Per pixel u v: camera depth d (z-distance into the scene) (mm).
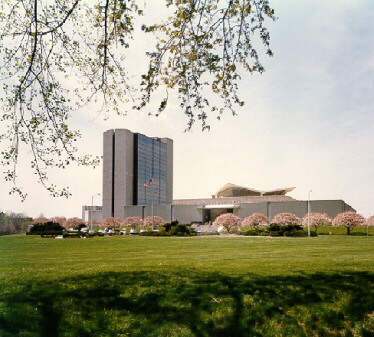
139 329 7098
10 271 11836
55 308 7797
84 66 9352
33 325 7160
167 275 9969
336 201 74562
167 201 140000
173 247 25469
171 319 7395
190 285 8914
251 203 84625
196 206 93000
